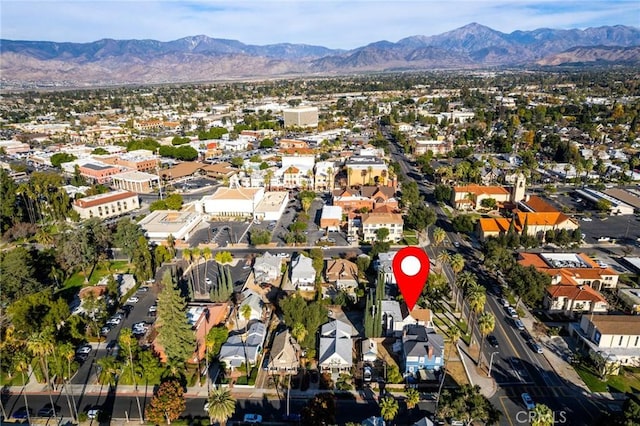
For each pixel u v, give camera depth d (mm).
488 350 122062
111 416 100750
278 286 158000
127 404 104375
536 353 121125
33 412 101938
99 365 114688
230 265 175375
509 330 131500
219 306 140125
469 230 198250
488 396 105500
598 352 115875
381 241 186500
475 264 173875
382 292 136875
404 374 113062
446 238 199875
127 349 112312
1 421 99250
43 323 123438
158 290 155750
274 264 166125
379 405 101688
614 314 136625
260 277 161875
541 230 195625
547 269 154000
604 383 110188
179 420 98562
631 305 138125
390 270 157375
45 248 185875
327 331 125062
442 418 97688
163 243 191125
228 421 98812
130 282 163375
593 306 138000
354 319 138375
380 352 122000
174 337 111875
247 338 123125
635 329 117188
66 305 130875
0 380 112625
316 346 122938
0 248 193750
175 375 110625
